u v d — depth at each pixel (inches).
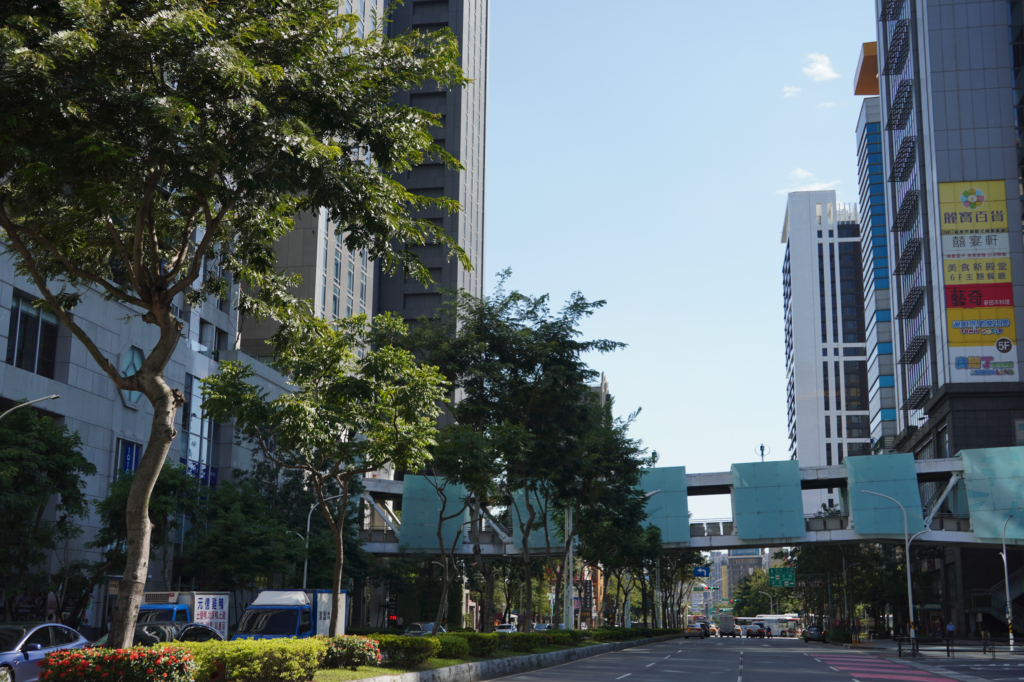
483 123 4965.6
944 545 2768.2
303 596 1115.3
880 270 6461.6
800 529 2628.0
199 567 1675.7
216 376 842.8
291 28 554.3
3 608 1412.4
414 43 615.8
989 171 3459.6
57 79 475.5
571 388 1459.2
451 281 4281.5
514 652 1206.3
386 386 834.8
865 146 6919.3
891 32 4333.2
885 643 2893.7
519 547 2581.2
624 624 3169.3
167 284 590.9
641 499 1764.3
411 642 862.5
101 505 1475.1
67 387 1622.8
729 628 4429.1
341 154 578.2
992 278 3385.8
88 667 492.7
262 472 2111.2
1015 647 2426.2
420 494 2669.8
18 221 608.1
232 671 597.6
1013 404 3287.4
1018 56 3538.4
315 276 2864.2
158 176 546.0
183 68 514.3
